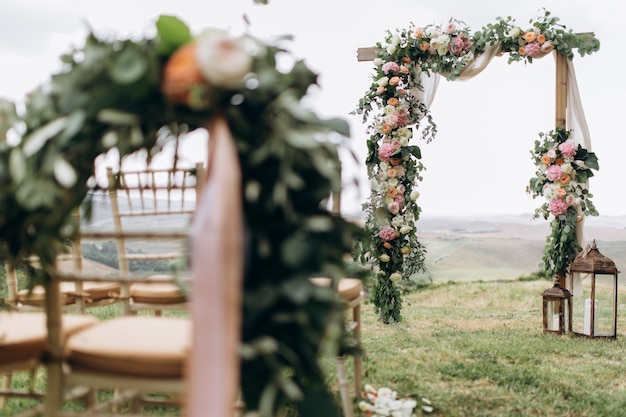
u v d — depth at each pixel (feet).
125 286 8.17
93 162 5.08
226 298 4.19
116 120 4.46
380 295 16.79
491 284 20.39
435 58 16.92
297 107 4.62
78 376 4.96
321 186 4.96
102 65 4.46
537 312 18.42
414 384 10.53
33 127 4.72
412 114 17.16
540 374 11.39
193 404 4.16
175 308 8.15
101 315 16.15
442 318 17.58
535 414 9.16
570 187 16.11
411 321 17.08
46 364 5.00
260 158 4.61
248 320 4.69
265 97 4.69
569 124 16.53
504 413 9.17
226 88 4.42
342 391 7.80
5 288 11.13
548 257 16.30
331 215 5.15
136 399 6.93
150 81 4.45
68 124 4.44
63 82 4.54
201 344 4.17
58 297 5.00
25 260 5.52
